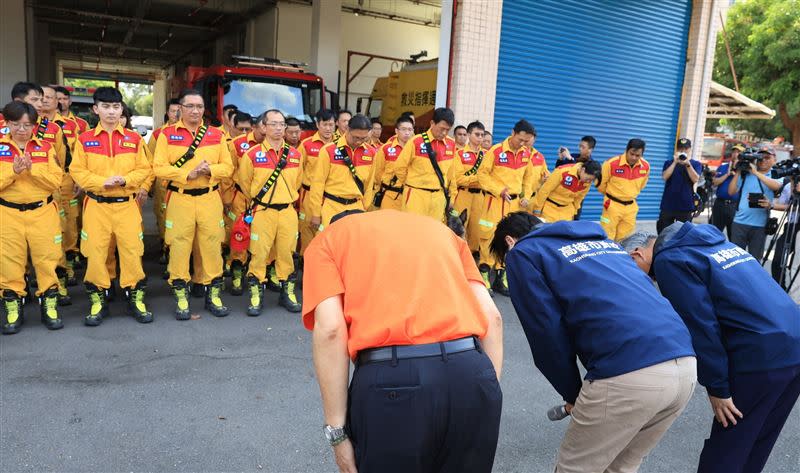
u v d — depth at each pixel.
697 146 12.00
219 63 23.78
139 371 4.15
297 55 17.53
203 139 5.17
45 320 4.84
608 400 2.28
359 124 5.60
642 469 3.30
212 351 4.59
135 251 5.04
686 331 2.38
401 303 1.90
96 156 4.75
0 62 13.49
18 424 3.37
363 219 2.13
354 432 1.90
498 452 3.38
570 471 2.46
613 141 11.06
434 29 19.25
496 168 6.52
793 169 6.37
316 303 1.97
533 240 2.56
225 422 3.53
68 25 24.03
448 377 1.83
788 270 6.66
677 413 2.38
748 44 20.94
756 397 2.55
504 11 9.24
